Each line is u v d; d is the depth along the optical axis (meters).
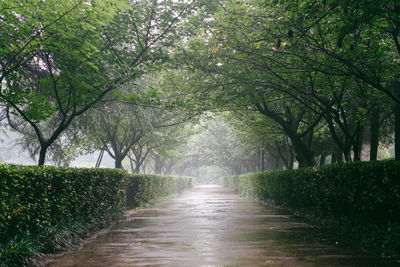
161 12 14.48
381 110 19.50
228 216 17.61
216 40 13.66
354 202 11.57
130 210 21.27
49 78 11.78
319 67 13.09
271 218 16.53
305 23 11.15
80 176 11.23
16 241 7.43
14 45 10.51
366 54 10.94
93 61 12.80
